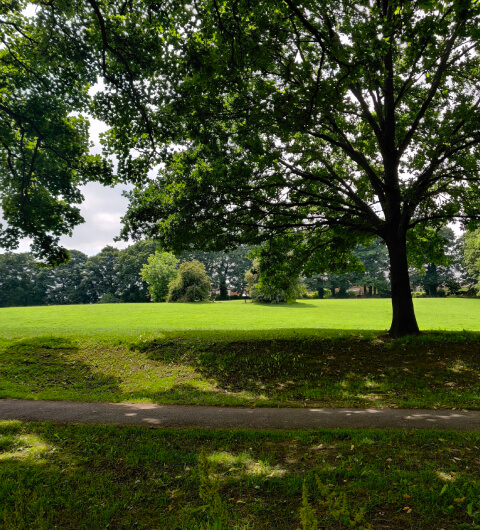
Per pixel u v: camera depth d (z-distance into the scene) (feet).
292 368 41.06
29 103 47.73
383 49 27.71
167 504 13.88
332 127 46.57
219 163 42.63
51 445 19.89
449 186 50.29
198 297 190.19
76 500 14.20
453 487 14.20
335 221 47.21
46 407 28.68
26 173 54.34
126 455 18.37
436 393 32.68
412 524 12.05
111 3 35.37
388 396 32.45
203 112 37.09
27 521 12.38
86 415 26.25
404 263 48.03
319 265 56.39
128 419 25.21
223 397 32.86
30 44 43.42
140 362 45.39
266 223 47.78
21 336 54.54
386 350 43.62
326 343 46.98
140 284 266.16
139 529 12.38
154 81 36.40
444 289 252.21
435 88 42.04
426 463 16.56
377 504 13.30
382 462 16.89
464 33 29.71
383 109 52.01
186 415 26.27
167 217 46.57
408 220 47.44
